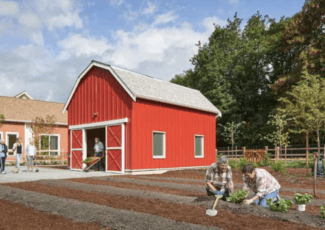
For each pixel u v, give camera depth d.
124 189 9.63
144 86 18.66
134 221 5.79
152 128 18.03
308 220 5.80
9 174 16.42
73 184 11.01
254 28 47.16
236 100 41.41
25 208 7.29
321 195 9.68
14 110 31.59
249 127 39.19
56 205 7.29
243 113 42.59
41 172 18.02
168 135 19.12
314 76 25.98
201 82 42.44
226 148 39.59
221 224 5.59
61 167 23.80
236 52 41.12
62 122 32.88
